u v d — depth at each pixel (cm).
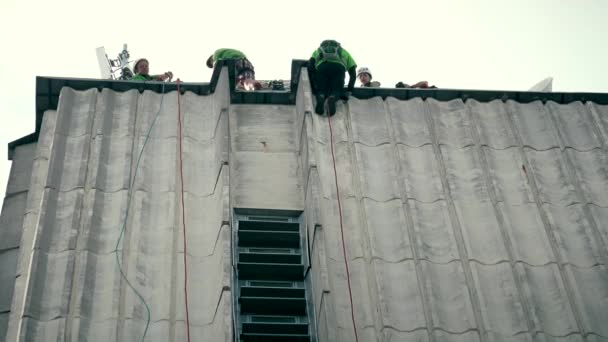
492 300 1652
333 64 1934
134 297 1573
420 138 1922
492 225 1769
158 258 1650
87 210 1683
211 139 1877
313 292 1631
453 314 1619
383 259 1678
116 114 1883
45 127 1911
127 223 1677
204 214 1736
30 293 1533
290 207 1803
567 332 1619
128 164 1770
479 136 1934
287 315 1633
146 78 2042
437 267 1686
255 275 1686
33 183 1816
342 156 1856
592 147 1975
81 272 1580
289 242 1753
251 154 1889
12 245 1786
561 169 1903
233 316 1566
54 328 1505
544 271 1711
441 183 1831
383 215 1758
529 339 1590
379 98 1983
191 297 1603
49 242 1630
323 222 1705
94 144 1809
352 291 1628
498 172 1886
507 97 2039
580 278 1709
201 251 1675
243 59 2202
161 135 1862
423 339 1563
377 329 1584
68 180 1742
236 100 1986
